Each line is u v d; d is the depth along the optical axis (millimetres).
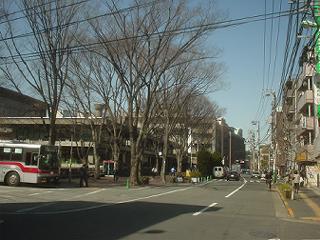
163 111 46406
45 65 33438
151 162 91688
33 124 62656
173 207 20172
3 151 31328
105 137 54031
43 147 31188
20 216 15281
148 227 13266
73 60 40125
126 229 12766
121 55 35625
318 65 29062
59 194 25609
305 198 29203
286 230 13938
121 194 27938
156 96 41062
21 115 65188
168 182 52156
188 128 63156
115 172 45438
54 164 32188
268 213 19422
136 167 40250
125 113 47562
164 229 12945
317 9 15281
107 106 42375
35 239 10750
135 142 40562
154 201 23375
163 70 36719
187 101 50969
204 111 60750
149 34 33312
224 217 16859
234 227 14031
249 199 27594
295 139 63969
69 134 58094
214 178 80562
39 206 18734
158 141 64188
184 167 95750
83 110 45062
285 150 68312
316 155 43250
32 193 25453
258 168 113312
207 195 30000
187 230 12930
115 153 45938
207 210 19312
